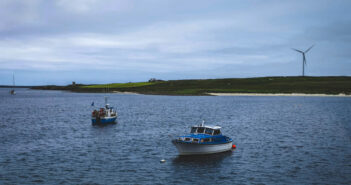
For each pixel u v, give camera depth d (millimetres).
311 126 61906
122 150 39719
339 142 45062
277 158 35906
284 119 73938
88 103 135500
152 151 39188
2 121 69688
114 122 67562
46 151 39156
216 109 100938
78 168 32000
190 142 34906
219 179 28906
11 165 32812
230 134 52312
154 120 71500
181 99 165375
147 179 28875
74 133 52781
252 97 181625
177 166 32719
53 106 117688
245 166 32781
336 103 129375
